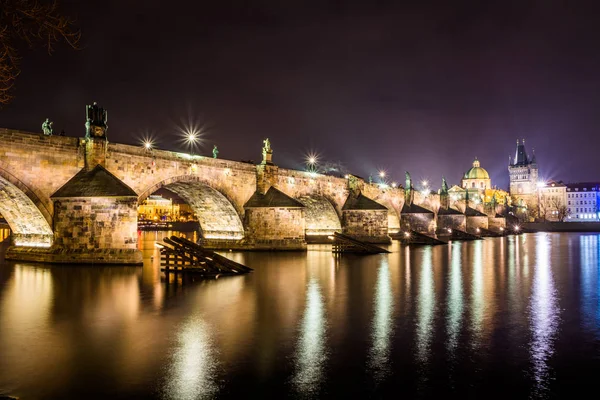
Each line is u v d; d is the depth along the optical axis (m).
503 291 37.31
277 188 82.81
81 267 49.53
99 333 24.56
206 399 16.56
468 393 17.09
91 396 16.77
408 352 21.44
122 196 51.25
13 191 50.22
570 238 137.00
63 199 51.47
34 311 29.58
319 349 21.86
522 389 17.41
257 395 16.89
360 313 29.20
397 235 126.69
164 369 19.30
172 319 27.58
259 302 32.66
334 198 100.44
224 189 73.19
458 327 25.75
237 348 22.02
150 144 63.00
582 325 26.19
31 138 49.91
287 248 77.31
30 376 18.58
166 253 45.88
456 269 52.88
